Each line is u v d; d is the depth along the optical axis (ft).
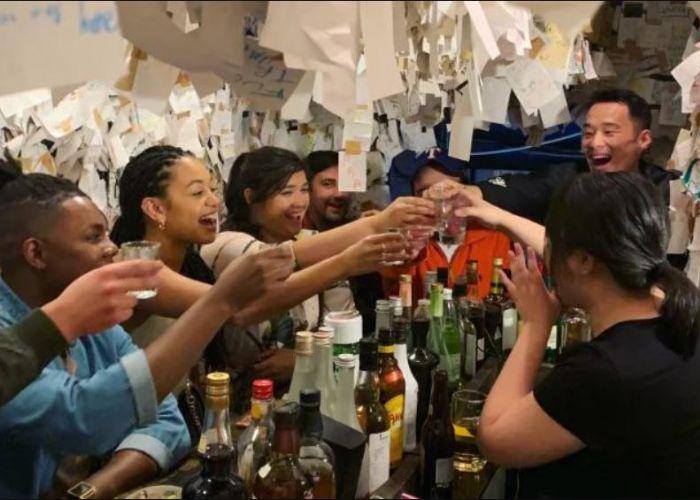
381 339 4.34
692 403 3.78
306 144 10.07
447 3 3.27
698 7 4.53
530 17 5.47
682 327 3.86
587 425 3.80
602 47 9.85
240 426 4.28
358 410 3.98
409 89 5.56
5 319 3.75
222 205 8.90
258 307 4.99
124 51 2.86
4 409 3.31
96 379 3.30
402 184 9.89
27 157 6.03
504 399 4.22
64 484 4.02
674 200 6.87
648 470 3.84
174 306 4.94
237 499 3.40
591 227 3.89
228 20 2.82
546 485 4.17
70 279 3.84
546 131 10.03
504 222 6.45
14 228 3.79
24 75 2.80
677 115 9.65
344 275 5.07
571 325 6.22
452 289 6.68
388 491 3.81
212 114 8.55
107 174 6.99
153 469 3.97
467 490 4.44
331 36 2.74
